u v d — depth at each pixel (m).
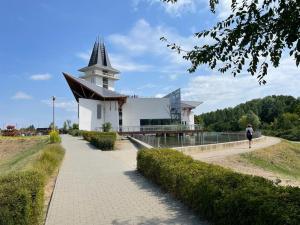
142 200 8.06
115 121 62.19
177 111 65.06
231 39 4.66
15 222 5.29
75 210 7.27
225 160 19.16
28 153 29.30
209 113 122.94
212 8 5.56
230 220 5.22
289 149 30.23
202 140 29.27
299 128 54.44
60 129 72.88
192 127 63.75
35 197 5.93
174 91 66.44
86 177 11.55
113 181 10.72
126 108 65.19
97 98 62.16
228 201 5.28
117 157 18.78
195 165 8.55
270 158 23.25
